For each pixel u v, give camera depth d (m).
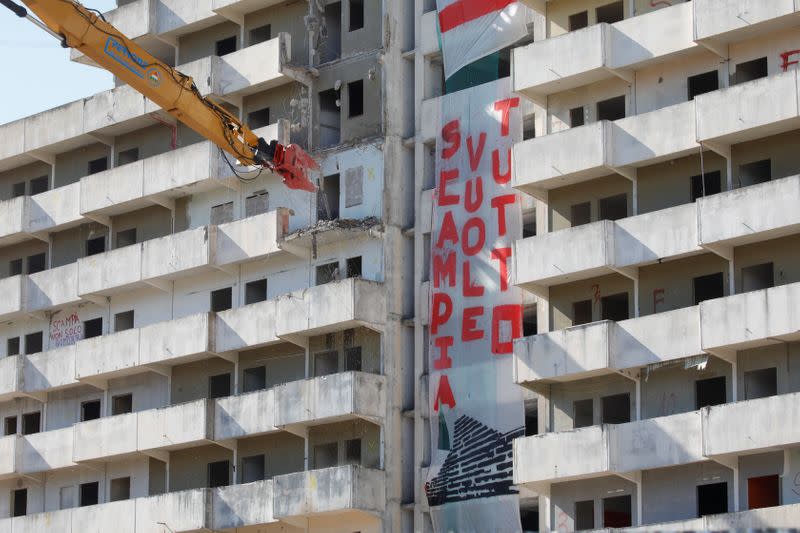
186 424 93.94
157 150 101.56
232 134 80.00
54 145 104.94
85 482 100.50
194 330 95.12
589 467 79.62
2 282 104.62
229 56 96.75
